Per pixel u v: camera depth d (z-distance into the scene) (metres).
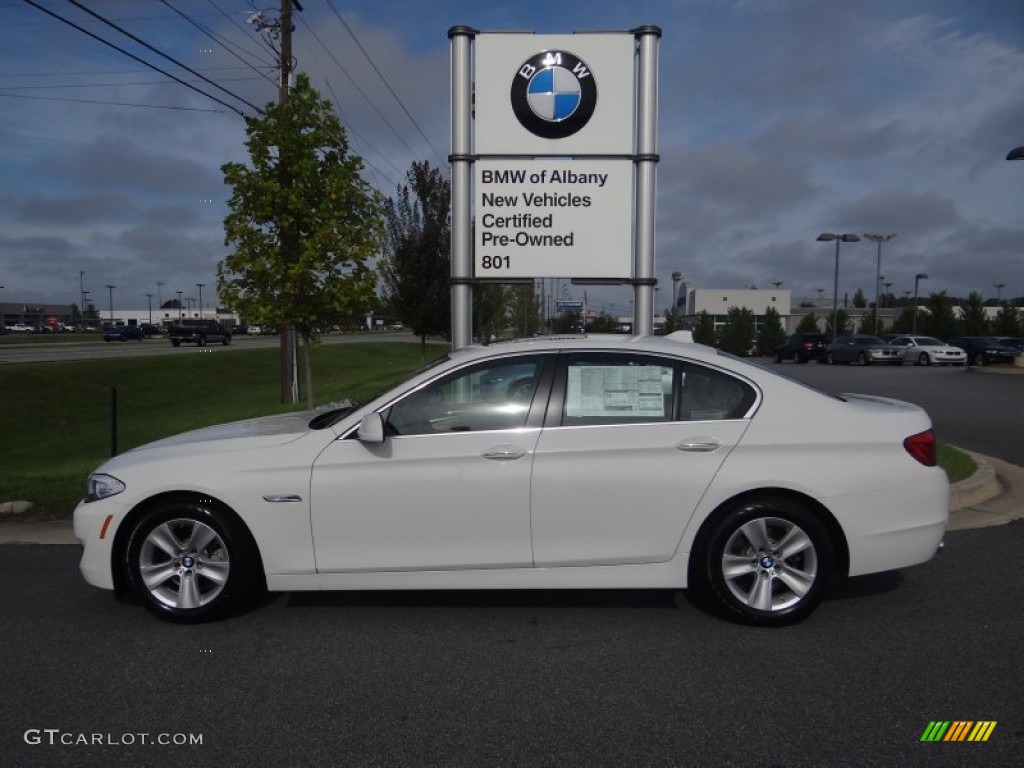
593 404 4.89
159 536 4.95
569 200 9.27
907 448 4.81
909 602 5.28
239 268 10.61
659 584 4.84
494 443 4.78
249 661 4.46
